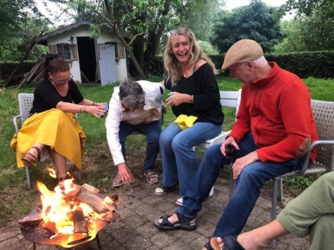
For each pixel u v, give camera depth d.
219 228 1.86
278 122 1.86
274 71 1.83
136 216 2.40
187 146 2.38
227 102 2.99
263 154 1.81
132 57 10.05
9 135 4.46
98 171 3.27
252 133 2.05
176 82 2.69
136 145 3.97
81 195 1.85
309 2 6.95
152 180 2.97
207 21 16.42
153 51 14.44
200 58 2.56
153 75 14.82
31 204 2.59
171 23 8.10
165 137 2.57
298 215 1.30
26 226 1.72
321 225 1.26
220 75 14.95
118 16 11.56
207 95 2.47
